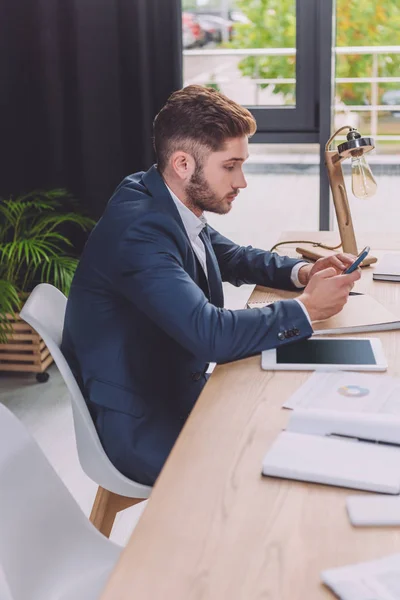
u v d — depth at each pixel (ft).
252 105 12.84
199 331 5.48
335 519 3.65
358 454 4.06
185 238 5.94
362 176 7.63
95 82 11.94
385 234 9.04
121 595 3.20
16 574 4.24
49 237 12.64
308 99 12.60
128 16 11.70
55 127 12.19
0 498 4.30
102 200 12.41
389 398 4.75
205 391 5.06
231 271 7.50
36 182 12.53
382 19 12.41
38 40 11.91
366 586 3.13
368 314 6.21
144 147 12.12
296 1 12.24
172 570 3.34
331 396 4.84
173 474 4.06
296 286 7.16
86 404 5.94
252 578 3.27
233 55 12.73
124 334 5.90
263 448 4.29
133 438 5.80
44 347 11.26
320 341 5.77
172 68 11.89
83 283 5.95
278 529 3.59
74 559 4.71
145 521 3.67
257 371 5.35
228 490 3.90
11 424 4.53
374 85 12.76
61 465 9.14
